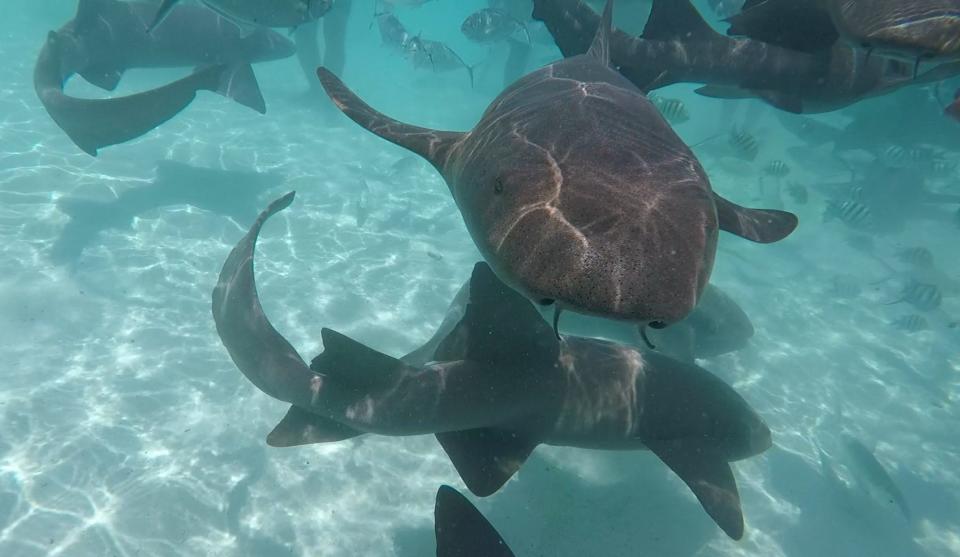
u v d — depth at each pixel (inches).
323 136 174.6
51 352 79.2
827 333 117.6
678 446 58.6
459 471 52.8
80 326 83.9
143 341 83.8
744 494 78.0
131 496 64.7
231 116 175.5
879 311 128.3
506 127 34.9
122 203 113.3
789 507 77.0
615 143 30.9
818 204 175.5
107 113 88.9
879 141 189.6
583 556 67.7
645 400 59.1
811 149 215.5
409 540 65.9
